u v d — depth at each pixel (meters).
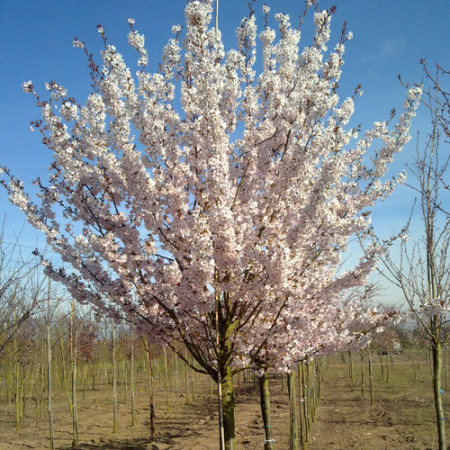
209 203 4.12
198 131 4.42
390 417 11.30
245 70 5.30
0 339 7.77
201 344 4.93
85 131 4.77
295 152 4.62
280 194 4.91
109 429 11.81
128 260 4.52
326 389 18.17
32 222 4.80
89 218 4.83
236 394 17.50
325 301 5.36
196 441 10.20
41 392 13.94
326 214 4.66
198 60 4.71
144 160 4.70
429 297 4.96
